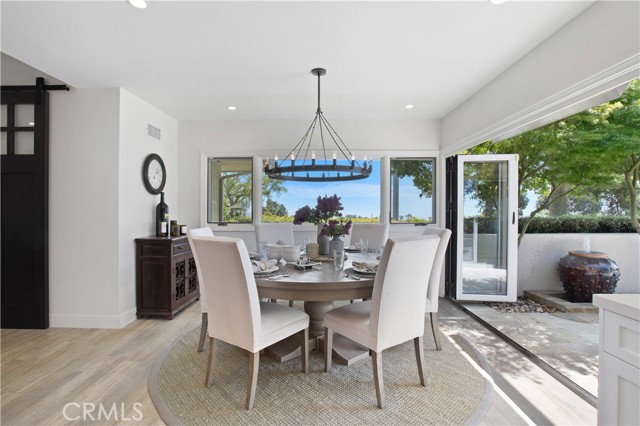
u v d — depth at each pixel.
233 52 2.47
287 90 3.29
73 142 3.16
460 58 2.57
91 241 3.16
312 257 2.80
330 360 2.26
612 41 1.74
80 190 3.16
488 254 4.06
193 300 4.03
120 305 3.16
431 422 1.73
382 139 4.41
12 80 3.16
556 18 2.01
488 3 1.87
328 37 2.25
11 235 3.13
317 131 4.42
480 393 2.00
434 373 2.25
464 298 4.00
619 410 1.10
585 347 2.74
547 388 2.07
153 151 3.81
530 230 4.55
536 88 2.38
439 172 4.38
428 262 2.04
